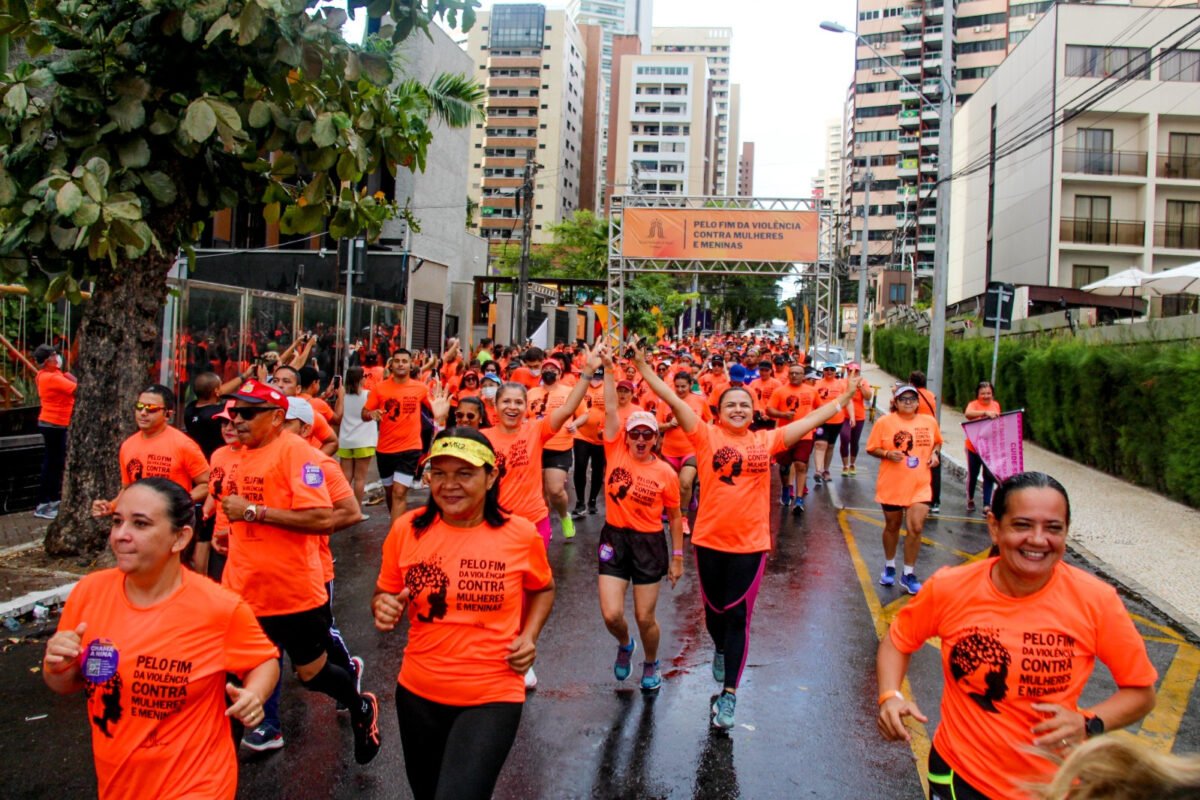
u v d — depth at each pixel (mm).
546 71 98375
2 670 5766
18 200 6812
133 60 6875
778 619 7297
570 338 43875
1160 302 29797
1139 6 34844
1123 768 1547
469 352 28859
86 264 7598
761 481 5531
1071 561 9648
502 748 3211
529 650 3371
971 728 2861
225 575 4426
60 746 4711
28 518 9656
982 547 10367
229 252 23375
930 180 80188
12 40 7457
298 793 4254
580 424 9836
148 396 5859
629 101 115438
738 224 25125
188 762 2777
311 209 7293
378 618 3404
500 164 98375
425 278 26141
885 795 4398
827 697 5668
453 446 3301
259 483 4344
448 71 27828
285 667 5980
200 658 2799
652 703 5480
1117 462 15367
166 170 7680
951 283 49969
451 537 3395
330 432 8008
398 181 25188
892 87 82875
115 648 2758
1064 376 17344
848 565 9242
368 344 19922
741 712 5387
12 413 10523
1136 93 34969
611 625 5562
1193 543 10492
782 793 4395
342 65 6809
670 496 5715
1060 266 35938
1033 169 37375
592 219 55656
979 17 79562
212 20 6309
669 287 55969
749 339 44594
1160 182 35000
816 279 26438
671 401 5707
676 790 4398
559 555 9281
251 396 4309
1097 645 2791
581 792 4352
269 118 6879
